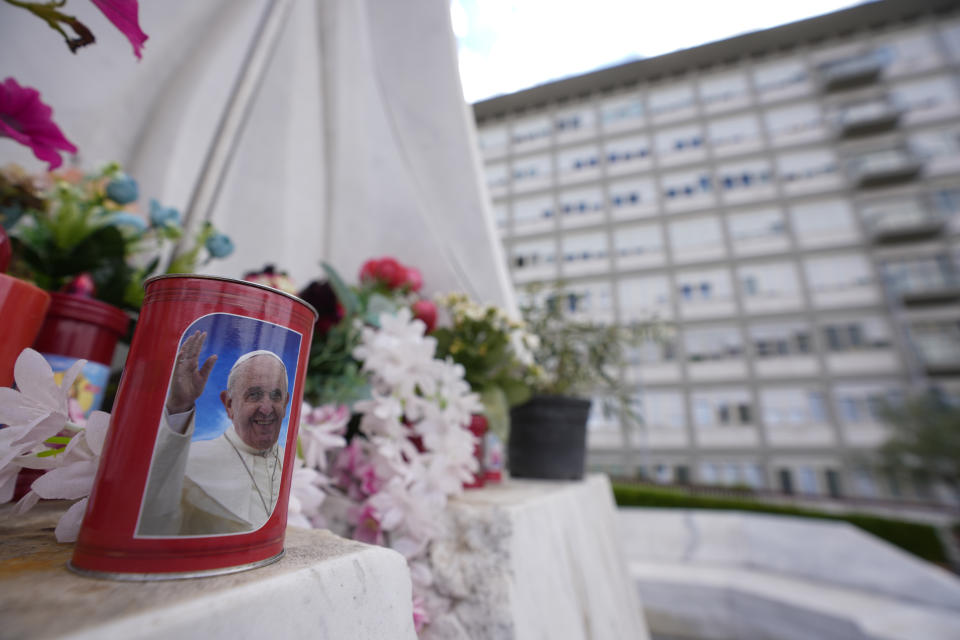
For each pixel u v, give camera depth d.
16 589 0.16
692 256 14.09
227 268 0.84
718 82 15.58
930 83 13.66
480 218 1.01
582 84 16.75
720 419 12.58
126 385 0.20
